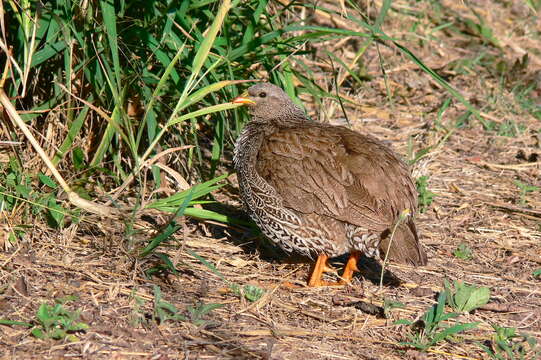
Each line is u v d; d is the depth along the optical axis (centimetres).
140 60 1051
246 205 1036
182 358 773
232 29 1126
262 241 1088
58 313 802
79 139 1057
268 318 874
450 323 900
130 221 954
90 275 904
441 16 1888
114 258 951
